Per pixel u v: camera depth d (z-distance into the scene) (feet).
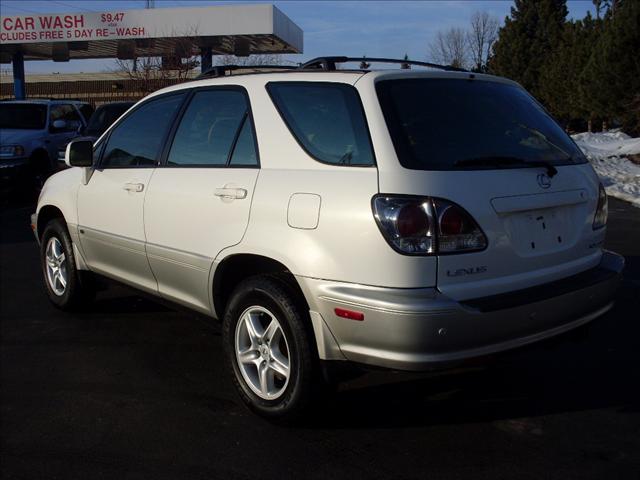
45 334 17.10
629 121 68.28
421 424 12.00
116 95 112.68
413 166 10.26
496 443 11.28
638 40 61.72
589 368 14.46
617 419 12.11
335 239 10.47
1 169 39.34
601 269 12.40
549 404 12.75
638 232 29.96
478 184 10.43
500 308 10.17
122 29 66.49
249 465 10.72
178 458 10.97
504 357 10.72
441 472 10.43
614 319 17.58
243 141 12.72
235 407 12.82
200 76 15.24
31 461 10.96
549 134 12.67
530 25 116.57
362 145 10.71
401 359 9.92
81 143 16.11
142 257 14.84
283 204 11.32
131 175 15.24
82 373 14.57
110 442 11.54
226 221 12.37
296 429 11.87
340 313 10.35
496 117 11.93
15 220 35.70
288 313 11.12
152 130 15.29
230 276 13.07
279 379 11.91
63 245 18.10
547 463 10.64
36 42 68.80
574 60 89.10
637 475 10.25
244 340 12.27
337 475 10.39
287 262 11.08
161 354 15.64
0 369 14.85
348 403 12.85
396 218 9.90
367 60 13.14
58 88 124.88
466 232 10.09
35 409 12.86
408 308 9.66
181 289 14.01
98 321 18.10
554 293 10.96
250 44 74.02
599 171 52.90
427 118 11.05
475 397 13.07
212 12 64.59
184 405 12.93
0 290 21.40
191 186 13.33
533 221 11.13
